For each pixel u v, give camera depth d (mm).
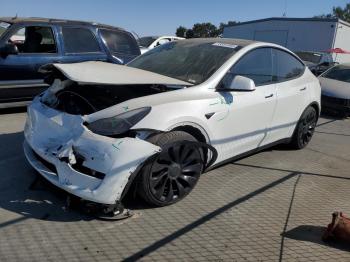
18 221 3816
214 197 4609
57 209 4066
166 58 5414
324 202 4746
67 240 3576
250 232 3926
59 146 3986
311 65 18094
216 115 4602
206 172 5289
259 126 5395
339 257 3613
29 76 8055
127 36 9586
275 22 33531
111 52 9133
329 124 9570
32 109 4711
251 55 5320
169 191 4219
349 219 3848
